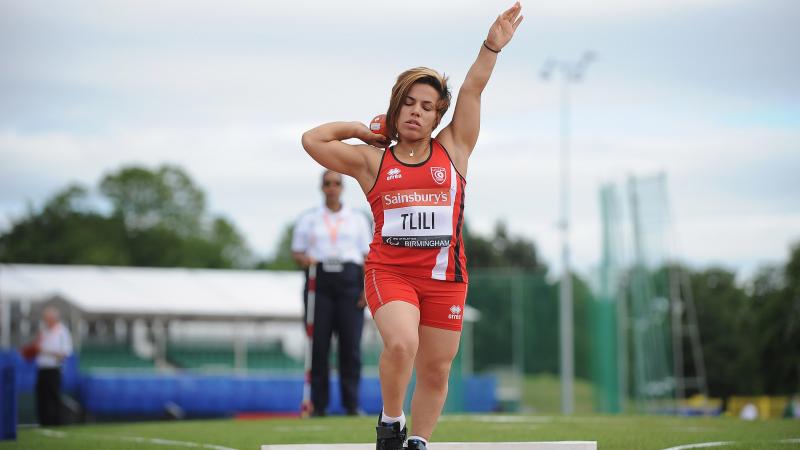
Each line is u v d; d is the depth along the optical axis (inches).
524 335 4537.4
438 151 540.1
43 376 1782.7
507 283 4566.9
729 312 5329.7
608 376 2623.0
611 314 2613.2
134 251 7603.4
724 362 5191.9
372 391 2311.8
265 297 3277.6
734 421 1020.5
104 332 3230.8
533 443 636.7
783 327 4485.7
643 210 2485.2
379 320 526.6
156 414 2495.1
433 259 529.3
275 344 3452.3
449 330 538.3
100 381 2438.5
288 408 2603.3
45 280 3063.5
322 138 539.2
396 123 534.9
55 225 7549.2
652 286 2477.9
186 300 3107.8
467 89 554.3
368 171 541.0
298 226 1156.5
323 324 1138.0
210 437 876.0
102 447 808.9
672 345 2448.3
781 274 4719.5
